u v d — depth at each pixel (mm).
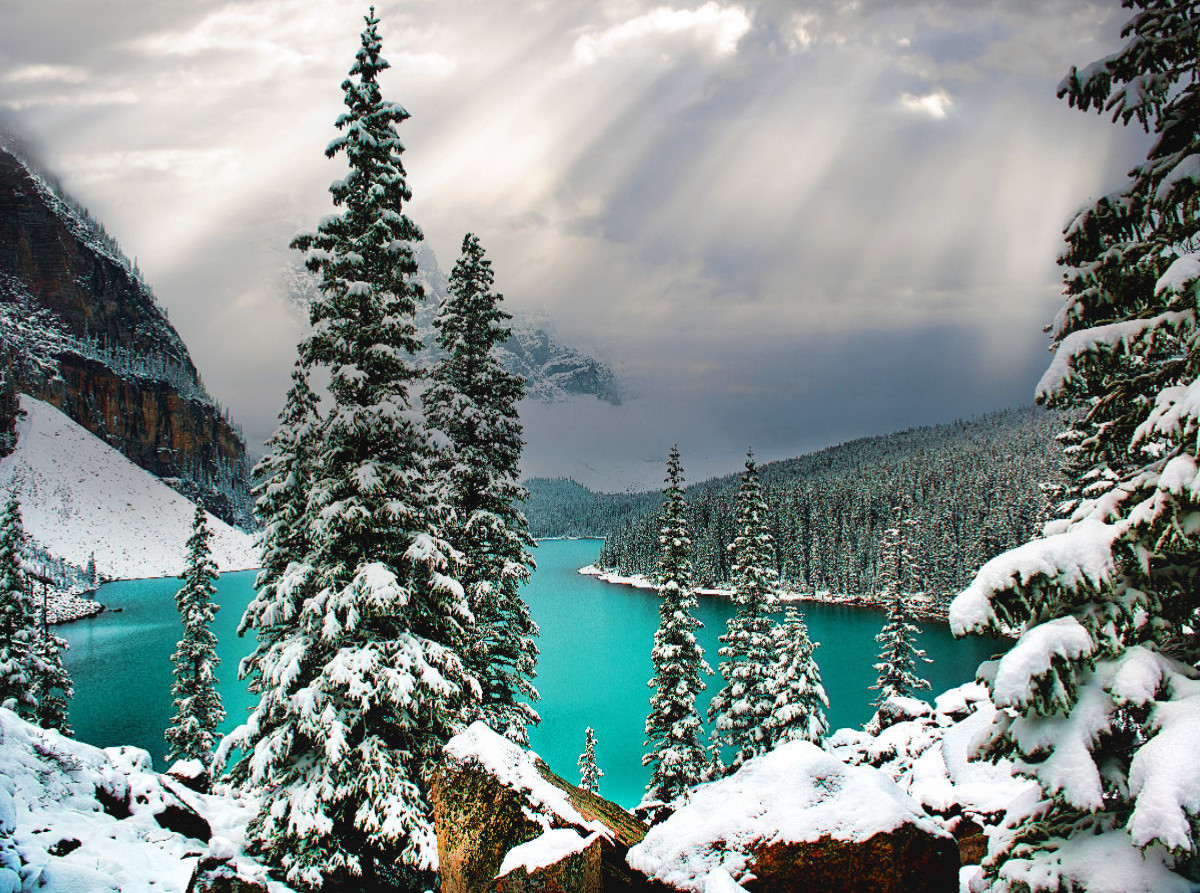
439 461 21484
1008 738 5590
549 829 7215
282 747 13516
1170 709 4875
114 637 106000
